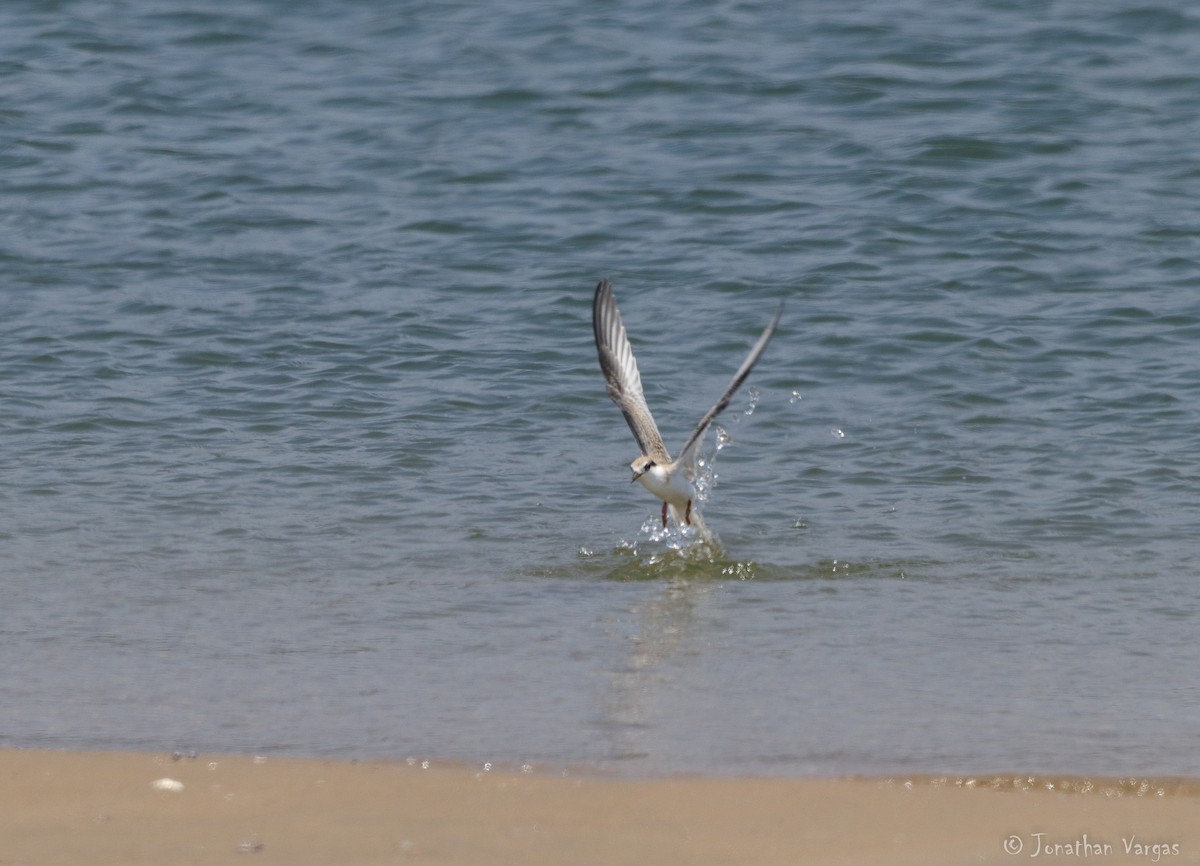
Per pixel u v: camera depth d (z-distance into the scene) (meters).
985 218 25.36
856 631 13.19
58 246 24.88
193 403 19.52
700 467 17.67
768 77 31.73
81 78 32.28
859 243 24.52
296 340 21.52
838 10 35.50
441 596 14.12
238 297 23.06
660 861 8.98
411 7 36.53
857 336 21.34
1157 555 15.08
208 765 10.33
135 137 29.53
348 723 11.09
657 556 15.11
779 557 15.17
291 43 34.47
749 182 27.02
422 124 29.97
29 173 27.81
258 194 27.06
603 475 17.48
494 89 31.48
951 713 11.27
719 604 13.93
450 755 10.51
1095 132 28.80
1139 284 22.88
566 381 20.22
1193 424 18.53
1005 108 29.97
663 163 28.00
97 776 10.14
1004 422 18.83
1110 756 10.45
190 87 32.00
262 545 15.44
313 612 13.68
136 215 26.17
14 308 22.52
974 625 13.32
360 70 32.81
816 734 10.87
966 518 16.14
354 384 20.14
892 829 9.41
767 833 9.34
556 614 13.68
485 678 12.05
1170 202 25.75
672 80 31.69
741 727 11.01
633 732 10.92
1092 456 17.73
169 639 12.95
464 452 18.12
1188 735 10.83
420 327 21.98
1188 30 33.59
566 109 30.55
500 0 36.94
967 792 9.91
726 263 23.94
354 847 9.14
